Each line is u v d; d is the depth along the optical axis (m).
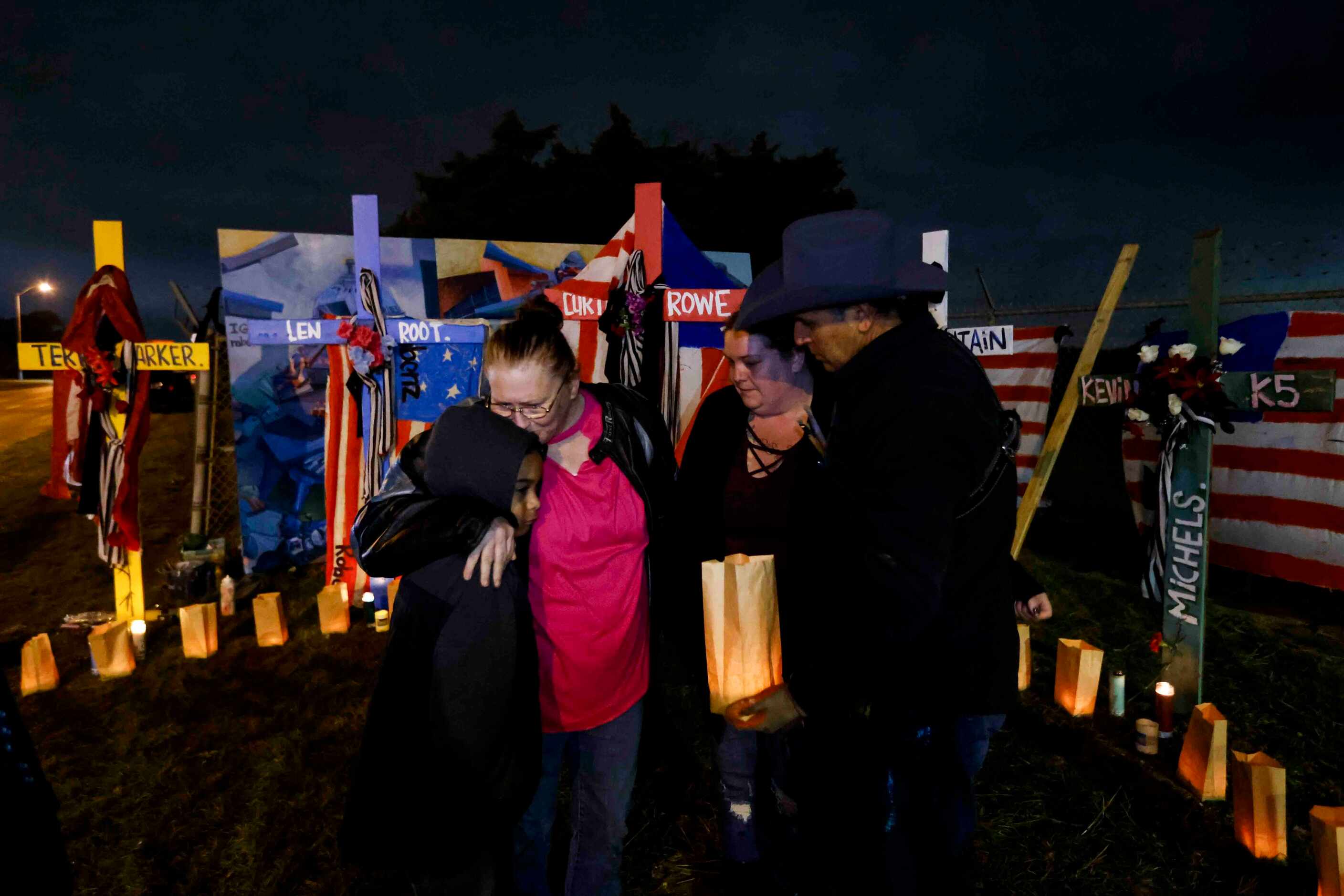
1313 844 2.13
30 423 14.57
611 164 14.30
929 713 1.53
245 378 5.61
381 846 1.52
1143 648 4.05
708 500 2.00
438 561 1.50
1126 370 5.86
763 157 14.59
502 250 6.19
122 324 3.94
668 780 2.82
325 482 5.85
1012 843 2.48
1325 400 2.78
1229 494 5.00
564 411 1.61
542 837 1.84
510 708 1.54
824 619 1.54
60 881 1.14
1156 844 2.46
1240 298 4.76
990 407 1.41
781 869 2.05
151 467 8.94
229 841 2.57
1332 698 3.45
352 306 5.87
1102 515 6.32
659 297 3.62
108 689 3.72
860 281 1.40
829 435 1.58
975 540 1.49
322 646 4.23
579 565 1.66
